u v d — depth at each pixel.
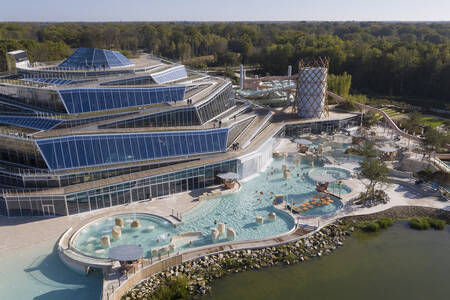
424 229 66.56
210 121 93.62
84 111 75.50
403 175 86.38
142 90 82.56
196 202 72.56
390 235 64.75
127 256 48.84
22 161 69.31
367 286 52.31
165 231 62.50
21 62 97.25
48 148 66.12
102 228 62.62
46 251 56.56
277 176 86.88
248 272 54.38
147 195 72.62
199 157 79.44
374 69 198.00
